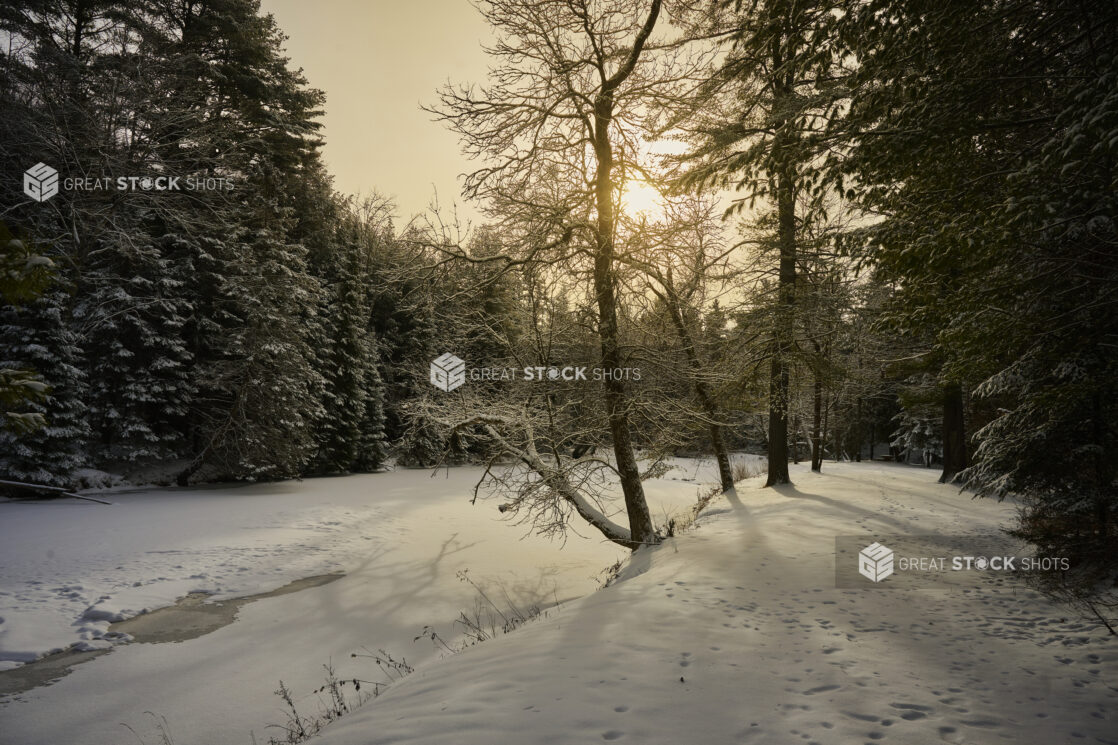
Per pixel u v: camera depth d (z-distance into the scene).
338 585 12.23
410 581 12.61
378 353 39.72
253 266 27.39
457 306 12.28
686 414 12.64
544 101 11.70
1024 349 7.07
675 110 11.52
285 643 8.91
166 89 22.78
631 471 11.97
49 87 20.95
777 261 16.73
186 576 12.13
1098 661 5.19
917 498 16.25
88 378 24.88
